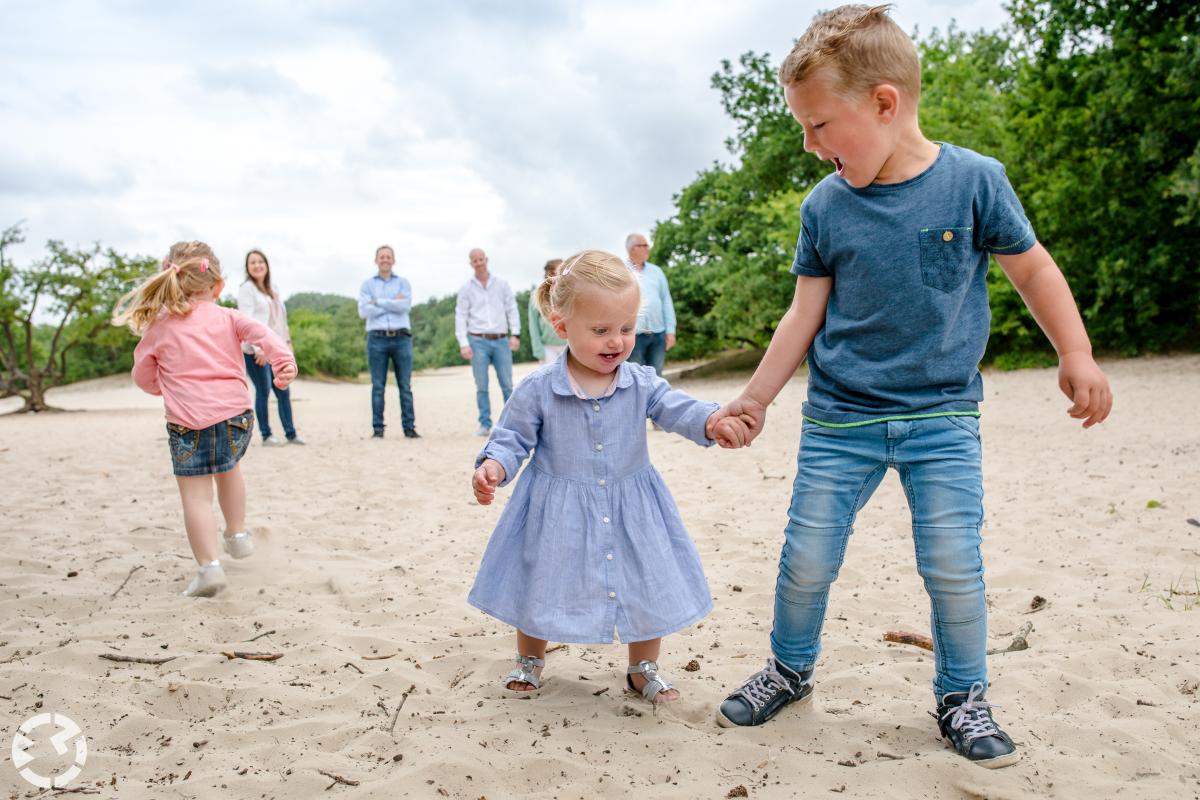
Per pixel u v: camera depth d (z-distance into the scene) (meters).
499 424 2.94
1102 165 16.11
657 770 2.45
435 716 2.78
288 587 4.31
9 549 4.95
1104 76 16.23
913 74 2.43
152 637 3.54
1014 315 17.48
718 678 3.12
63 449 10.65
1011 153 17.47
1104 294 16.36
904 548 4.81
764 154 22.09
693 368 26.84
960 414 2.51
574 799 2.28
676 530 2.93
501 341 11.09
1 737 2.65
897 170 2.49
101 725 2.74
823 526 2.59
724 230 24.62
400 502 6.44
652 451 9.03
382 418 11.08
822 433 2.63
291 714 2.84
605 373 2.91
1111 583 4.01
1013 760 2.40
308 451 9.57
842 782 2.35
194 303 4.41
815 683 3.06
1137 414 9.66
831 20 2.44
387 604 4.03
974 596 2.47
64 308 22.44
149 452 10.10
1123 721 2.65
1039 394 12.70
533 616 2.78
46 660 3.20
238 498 4.64
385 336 10.89
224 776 2.41
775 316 21.88
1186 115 15.43
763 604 3.96
